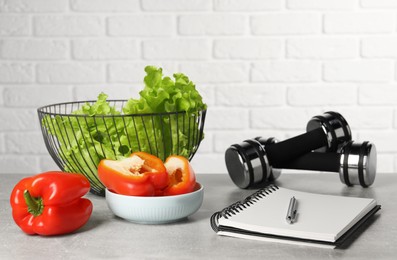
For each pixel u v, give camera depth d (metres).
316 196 1.35
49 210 1.19
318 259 1.08
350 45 2.35
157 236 1.20
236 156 1.51
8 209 1.40
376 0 2.33
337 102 2.37
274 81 2.37
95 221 1.30
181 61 2.38
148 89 1.40
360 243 1.15
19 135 2.41
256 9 2.35
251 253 1.11
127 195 1.25
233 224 1.18
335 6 2.34
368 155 1.49
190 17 2.35
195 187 1.34
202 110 1.42
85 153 1.37
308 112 2.38
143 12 2.36
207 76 2.38
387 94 2.36
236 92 2.38
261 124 2.38
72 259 1.09
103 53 2.38
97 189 1.45
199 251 1.12
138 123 1.34
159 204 1.23
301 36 2.35
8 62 2.38
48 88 2.39
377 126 2.38
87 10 2.36
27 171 2.42
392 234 1.20
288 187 1.56
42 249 1.14
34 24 2.37
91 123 1.37
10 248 1.15
